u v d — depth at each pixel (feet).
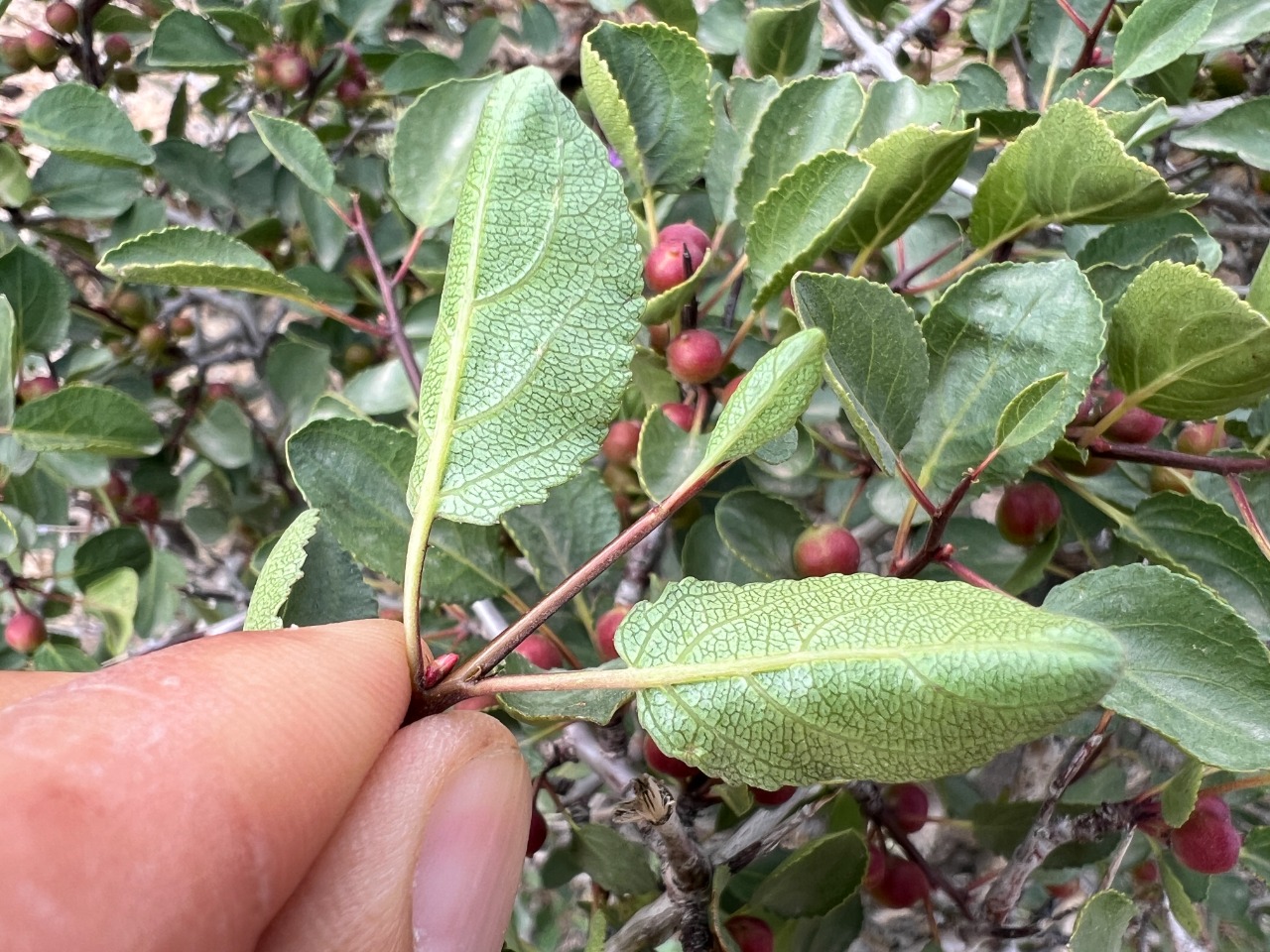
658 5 0.44
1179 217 0.34
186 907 0.17
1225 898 0.46
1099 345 0.24
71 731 0.17
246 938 0.18
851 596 0.15
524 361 0.18
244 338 0.71
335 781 0.20
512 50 0.85
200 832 0.17
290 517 0.68
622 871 0.35
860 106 0.32
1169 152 0.51
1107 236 0.35
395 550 0.28
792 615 0.15
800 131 0.33
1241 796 0.42
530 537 0.32
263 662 0.20
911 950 0.55
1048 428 0.24
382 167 0.62
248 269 0.32
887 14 0.66
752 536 0.33
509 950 0.37
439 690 0.21
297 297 0.35
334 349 0.62
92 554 0.52
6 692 0.22
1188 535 0.29
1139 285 0.24
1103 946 0.27
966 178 0.47
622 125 0.31
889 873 0.39
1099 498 0.32
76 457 0.49
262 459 0.67
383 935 0.20
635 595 0.37
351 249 0.62
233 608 0.72
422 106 0.39
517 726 0.34
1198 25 0.36
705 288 0.47
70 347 0.56
